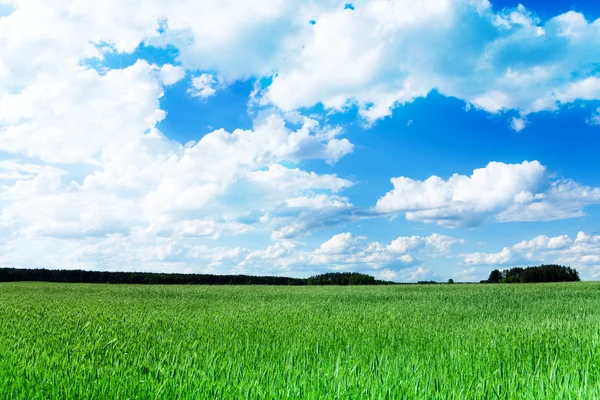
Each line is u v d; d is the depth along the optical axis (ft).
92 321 36.91
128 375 16.31
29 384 14.90
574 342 25.27
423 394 14.70
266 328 32.40
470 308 54.19
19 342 24.43
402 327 33.50
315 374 17.21
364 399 14.15
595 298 74.90
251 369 18.39
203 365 18.70
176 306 56.29
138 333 29.58
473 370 18.76
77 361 19.43
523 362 20.35
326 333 29.84
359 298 76.89
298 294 90.12
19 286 131.64
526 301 68.18
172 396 13.98
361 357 21.58
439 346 24.91
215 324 34.76
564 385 14.88
